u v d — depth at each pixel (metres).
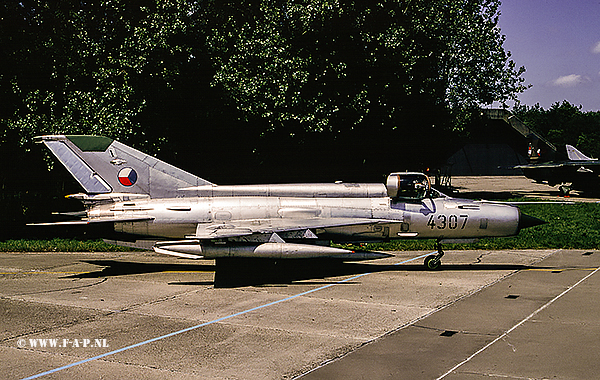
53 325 9.61
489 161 71.06
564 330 8.83
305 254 12.95
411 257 16.41
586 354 7.69
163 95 22.11
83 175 14.48
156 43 20.95
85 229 14.23
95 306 10.94
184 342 8.57
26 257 17.23
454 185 50.38
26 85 22.00
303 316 10.00
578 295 11.20
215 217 14.00
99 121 20.30
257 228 13.07
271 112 22.62
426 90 29.72
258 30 23.08
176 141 23.83
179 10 21.72
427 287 12.26
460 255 16.61
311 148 26.44
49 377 7.18
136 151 14.57
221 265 15.25
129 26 21.88
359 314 10.06
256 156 26.09
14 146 23.03
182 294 11.95
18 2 22.45
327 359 7.70
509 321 9.42
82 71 21.80
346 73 24.73
